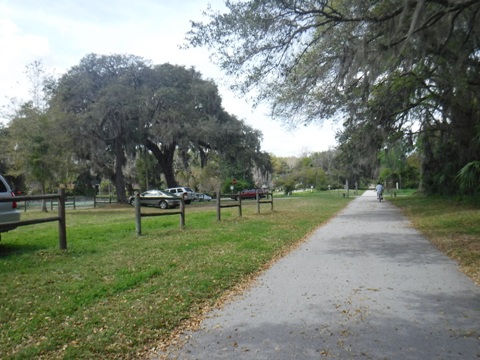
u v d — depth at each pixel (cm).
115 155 4209
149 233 1191
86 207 3612
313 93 1491
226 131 4122
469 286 620
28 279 642
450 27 1123
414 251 924
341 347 406
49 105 3092
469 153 2009
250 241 1057
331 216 1942
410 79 1748
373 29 1152
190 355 398
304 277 697
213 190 5547
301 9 1121
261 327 466
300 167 7888
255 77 1229
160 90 3728
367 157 2447
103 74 3897
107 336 434
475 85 1475
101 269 717
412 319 480
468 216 1518
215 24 1164
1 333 441
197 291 598
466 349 397
